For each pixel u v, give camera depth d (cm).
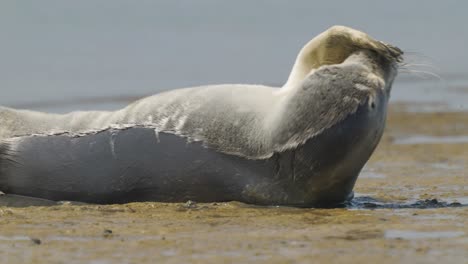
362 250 2600
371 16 12175
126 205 3388
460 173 4378
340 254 2556
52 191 3528
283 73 8994
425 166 4644
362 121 3167
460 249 2598
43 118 3584
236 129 3325
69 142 3491
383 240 2730
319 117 3188
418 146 5375
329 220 3086
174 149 3369
